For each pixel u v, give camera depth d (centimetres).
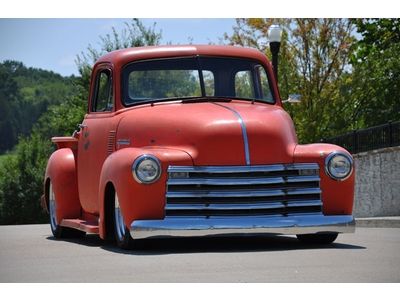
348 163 952
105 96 1091
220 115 947
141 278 727
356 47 3394
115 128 1025
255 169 920
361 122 3597
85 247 1019
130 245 949
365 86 3319
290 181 929
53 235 1258
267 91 1099
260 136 929
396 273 734
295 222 926
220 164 919
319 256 857
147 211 917
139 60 1061
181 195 915
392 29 3766
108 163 973
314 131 3256
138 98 1046
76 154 1187
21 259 895
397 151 2016
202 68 1067
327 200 946
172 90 1050
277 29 1711
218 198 917
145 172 915
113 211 995
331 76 3362
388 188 2044
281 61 3316
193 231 909
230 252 909
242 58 1091
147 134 967
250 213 921
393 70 3512
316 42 3319
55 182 1187
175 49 1075
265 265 793
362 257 847
